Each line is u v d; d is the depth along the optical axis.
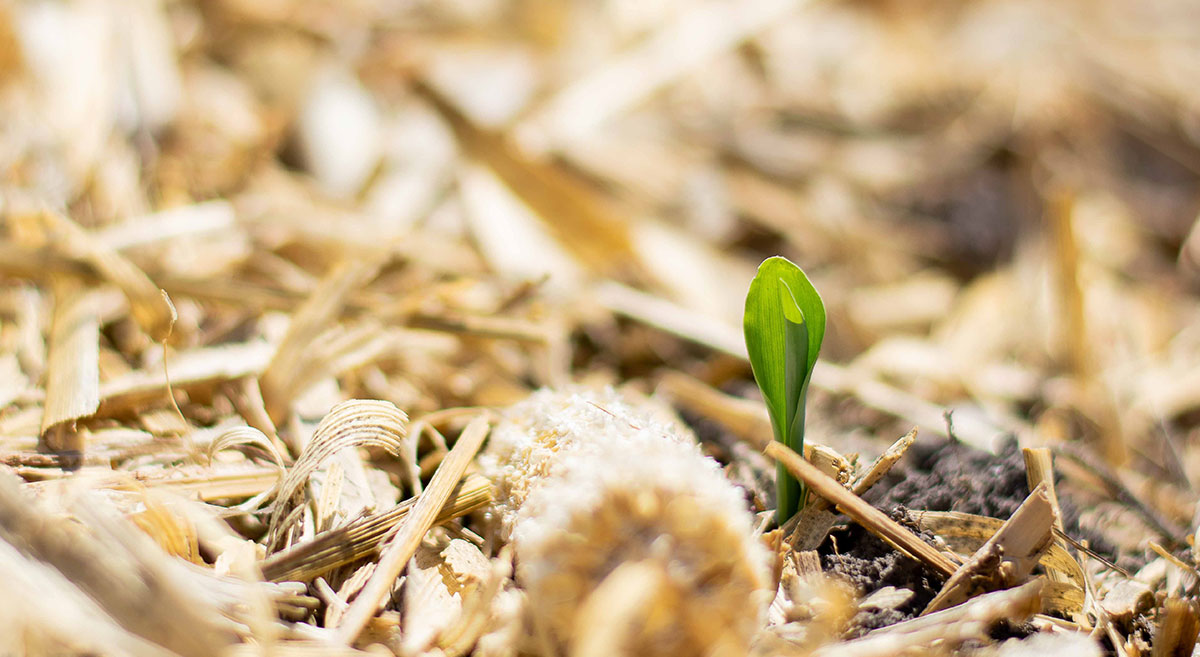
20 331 0.42
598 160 0.73
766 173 0.79
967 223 0.78
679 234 0.69
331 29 0.75
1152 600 0.37
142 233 0.48
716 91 0.86
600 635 0.31
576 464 0.34
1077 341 0.58
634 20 0.85
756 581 0.33
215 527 0.35
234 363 0.41
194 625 0.33
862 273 0.72
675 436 0.36
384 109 0.71
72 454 0.38
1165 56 0.98
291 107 0.68
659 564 0.32
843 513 0.37
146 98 0.59
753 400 0.49
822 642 0.34
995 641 0.35
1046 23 1.03
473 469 0.39
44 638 0.33
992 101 0.90
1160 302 0.70
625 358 0.57
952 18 1.05
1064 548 0.37
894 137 0.87
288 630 0.34
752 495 0.39
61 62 0.56
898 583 0.36
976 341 0.64
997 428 0.48
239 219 0.53
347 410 0.37
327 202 0.61
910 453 0.41
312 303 0.42
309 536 0.37
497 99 0.74
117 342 0.44
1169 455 0.49
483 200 0.64
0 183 0.47
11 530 0.33
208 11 0.72
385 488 0.39
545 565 0.33
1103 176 0.83
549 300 0.54
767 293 0.36
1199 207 0.81
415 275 0.54
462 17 0.80
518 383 0.48
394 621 0.35
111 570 0.33
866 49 0.97
